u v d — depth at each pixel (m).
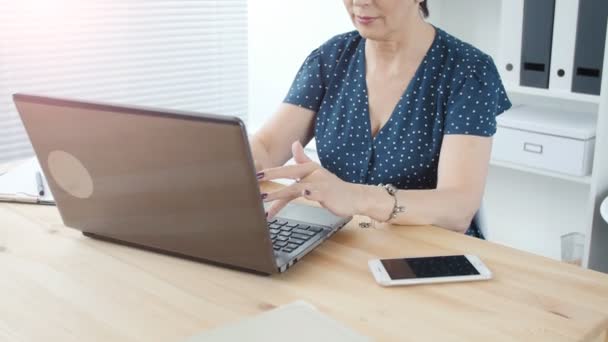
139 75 2.92
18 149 2.66
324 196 1.20
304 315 0.92
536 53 2.32
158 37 2.94
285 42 3.39
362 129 1.62
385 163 1.59
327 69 1.69
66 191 1.19
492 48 2.79
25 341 0.90
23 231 1.27
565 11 2.22
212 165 1.00
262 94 3.54
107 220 1.18
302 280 1.06
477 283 1.05
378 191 1.27
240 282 1.06
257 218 1.01
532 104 2.69
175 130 1.00
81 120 1.08
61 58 2.67
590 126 2.32
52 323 0.94
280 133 1.70
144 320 0.95
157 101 3.01
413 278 1.04
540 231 2.87
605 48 2.13
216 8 3.13
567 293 1.02
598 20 2.16
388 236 1.23
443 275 1.06
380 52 1.59
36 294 1.03
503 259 1.13
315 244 1.14
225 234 1.06
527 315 0.95
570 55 2.25
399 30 1.51
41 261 1.14
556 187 2.78
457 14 2.86
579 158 2.28
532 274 1.08
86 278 1.08
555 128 2.31
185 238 1.10
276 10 3.39
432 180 1.57
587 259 2.35
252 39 3.53
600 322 0.93
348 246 1.19
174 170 1.04
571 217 2.76
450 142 1.47
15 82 2.58
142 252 1.17
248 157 0.97
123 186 1.11
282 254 1.10
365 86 1.62
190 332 0.91
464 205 1.35
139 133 1.04
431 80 1.54
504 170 2.91
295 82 1.75
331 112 1.67
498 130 2.46
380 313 0.96
